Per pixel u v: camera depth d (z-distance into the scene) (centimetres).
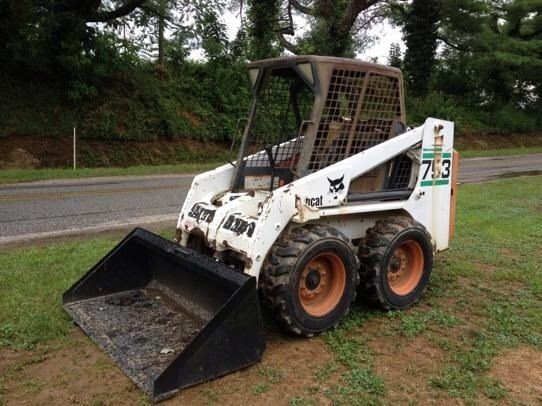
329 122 436
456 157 535
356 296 491
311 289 411
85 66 1773
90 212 868
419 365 369
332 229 419
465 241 734
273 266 386
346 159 436
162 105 2002
